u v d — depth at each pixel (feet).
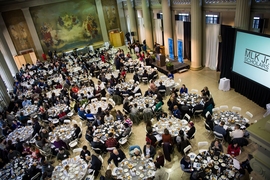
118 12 78.59
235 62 33.06
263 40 26.91
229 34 33.01
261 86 28.71
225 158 19.25
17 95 44.16
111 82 40.91
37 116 34.71
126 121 27.81
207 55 44.60
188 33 47.55
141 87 42.19
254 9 30.12
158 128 25.25
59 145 25.79
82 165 21.88
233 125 23.27
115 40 75.97
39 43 69.87
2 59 50.93
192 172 18.80
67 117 32.89
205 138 25.99
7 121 35.47
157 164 19.42
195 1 39.06
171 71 44.96
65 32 72.64
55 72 56.08
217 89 36.45
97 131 26.89
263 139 8.05
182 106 28.45
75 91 41.11
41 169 23.45
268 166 8.49
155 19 58.85
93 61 58.13
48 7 67.92
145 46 62.85
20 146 27.40
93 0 73.26
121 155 22.68
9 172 23.66
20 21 65.72
